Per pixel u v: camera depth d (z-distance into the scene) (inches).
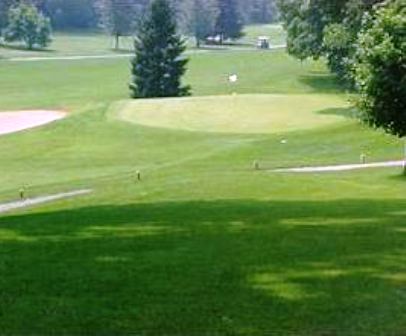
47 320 389.4
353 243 572.7
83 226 708.7
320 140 1927.9
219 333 367.2
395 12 1275.8
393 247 555.2
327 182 1184.8
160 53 3919.8
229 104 2519.7
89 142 2116.1
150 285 450.6
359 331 366.6
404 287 437.4
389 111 1264.8
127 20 7514.8
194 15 7559.1
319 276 463.8
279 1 3895.2
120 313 398.3
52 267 507.5
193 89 4436.5
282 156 1785.2
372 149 1792.6
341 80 3941.9
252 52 6663.4
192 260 517.3
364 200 916.0
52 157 1971.0
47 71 5546.3
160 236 626.5
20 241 628.1
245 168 1611.7
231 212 784.3
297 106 2484.0
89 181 1519.4
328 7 2516.0
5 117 2965.1
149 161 1859.0
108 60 6210.6
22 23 7111.2
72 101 3951.8
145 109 2481.5
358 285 441.4
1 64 5915.4
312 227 661.3
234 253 538.9
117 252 555.8
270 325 375.9
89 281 464.4
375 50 1236.5
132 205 908.6
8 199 1299.2
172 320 386.0
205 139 2071.9
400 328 370.3
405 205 842.8
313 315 388.8
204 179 1263.5
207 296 425.1
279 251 543.2
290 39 3855.8
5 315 398.0
